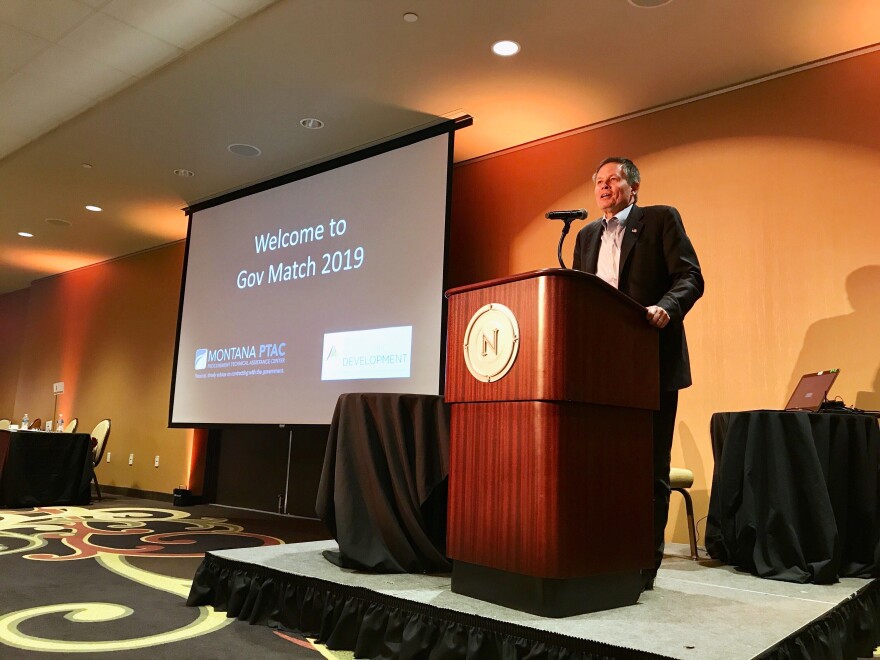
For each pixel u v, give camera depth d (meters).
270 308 5.45
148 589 2.56
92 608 2.25
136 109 4.54
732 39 3.45
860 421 2.63
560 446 1.53
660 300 1.91
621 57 3.66
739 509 2.60
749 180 3.73
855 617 2.01
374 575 2.02
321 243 5.15
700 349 3.76
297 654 1.78
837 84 3.53
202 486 6.34
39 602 2.33
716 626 1.53
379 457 2.17
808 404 2.89
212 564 2.32
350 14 3.43
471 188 4.98
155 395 7.15
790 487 2.43
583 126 4.43
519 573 1.57
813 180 3.53
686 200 3.92
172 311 7.18
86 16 3.66
